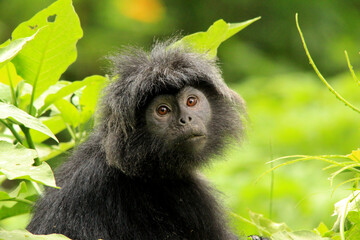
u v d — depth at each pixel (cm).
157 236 922
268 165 1670
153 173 952
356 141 1870
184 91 943
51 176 630
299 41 2802
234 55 2647
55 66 877
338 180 1577
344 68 2742
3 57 711
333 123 1927
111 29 2559
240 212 1477
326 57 2777
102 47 2512
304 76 2433
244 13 2858
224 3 2844
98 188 898
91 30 2555
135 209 923
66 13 845
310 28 2814
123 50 1013
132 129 917
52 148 1061
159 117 930
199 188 1005
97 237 873
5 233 618
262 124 2000
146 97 914
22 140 979
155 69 907
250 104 2111
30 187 1170
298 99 2139
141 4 2550
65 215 874
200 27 2816
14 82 953
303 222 1430
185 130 922
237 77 2611
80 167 916
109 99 927
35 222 896
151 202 945
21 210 962
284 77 2373
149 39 2602
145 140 930
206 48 1033
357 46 2792
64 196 887
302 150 1853
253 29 2830
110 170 919
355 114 1961
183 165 952
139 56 962
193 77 940
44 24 848
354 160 741
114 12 2558
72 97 1065
